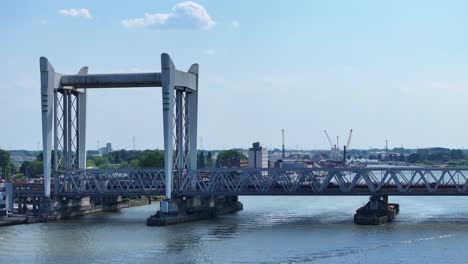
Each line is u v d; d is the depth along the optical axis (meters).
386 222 171.50
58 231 155.12
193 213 181.62
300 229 158.38
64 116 193.62
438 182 178.12
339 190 182.12
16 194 190.12
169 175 177.50
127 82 183.38
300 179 182.88
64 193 188.25
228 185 186.38
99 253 125.88
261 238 143.38
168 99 176.75
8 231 155.00
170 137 177.75
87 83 187.75
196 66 193.25
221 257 121.69
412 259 119.88
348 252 126.12
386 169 179.50
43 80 184.25
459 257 121.25
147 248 130.88
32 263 117.38
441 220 176.62
